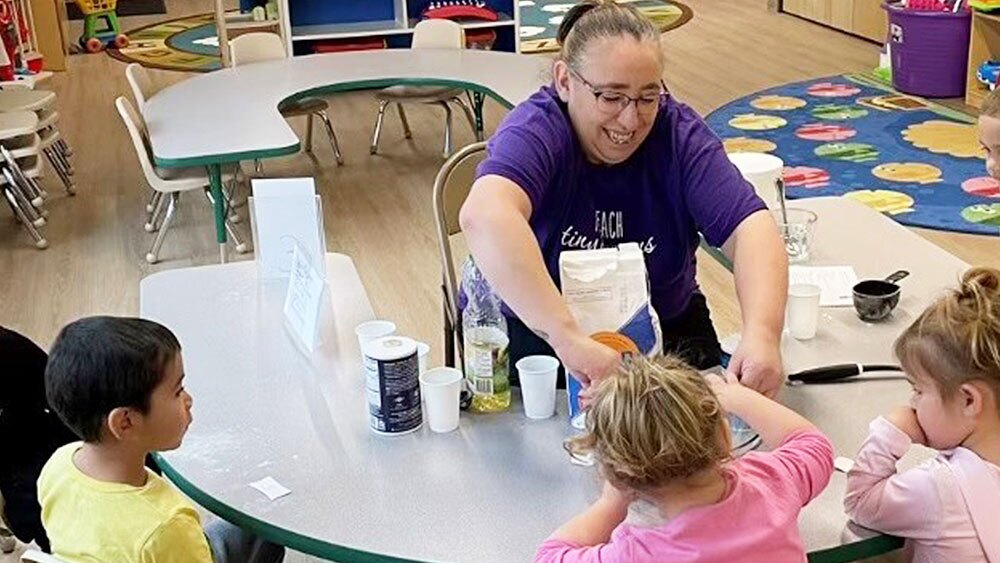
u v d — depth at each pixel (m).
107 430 1.73
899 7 6.59
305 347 2.28
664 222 2.12
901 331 2.26
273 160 5.89
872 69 7.25
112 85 7.61
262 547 2.10
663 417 1.39
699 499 1.42
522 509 1.73
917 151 5.59
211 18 9.58
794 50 7.87
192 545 1.72
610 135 1.96
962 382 1.62
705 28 8.69
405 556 1.62
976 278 1.73
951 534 1.60
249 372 2.19
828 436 1.89
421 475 1.83
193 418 2.03
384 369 1.91
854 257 2.63
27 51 7.79
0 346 2.26
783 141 5.88
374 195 5.34
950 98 6.49
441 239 2.60
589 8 2.02
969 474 1.62
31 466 2.29
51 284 4.44
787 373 2.10
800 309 2.22
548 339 1.83
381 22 6.92
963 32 6.32
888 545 1.67
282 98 4.71
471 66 5.13
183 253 4.70
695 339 2.22
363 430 1.97
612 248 2.06
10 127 4.76
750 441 1.82
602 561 1.44
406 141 6.18
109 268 4.57
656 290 2.17
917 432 1.71
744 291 1.93
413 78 4.94
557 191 2.04
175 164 3.98
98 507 1.73
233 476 1.84
